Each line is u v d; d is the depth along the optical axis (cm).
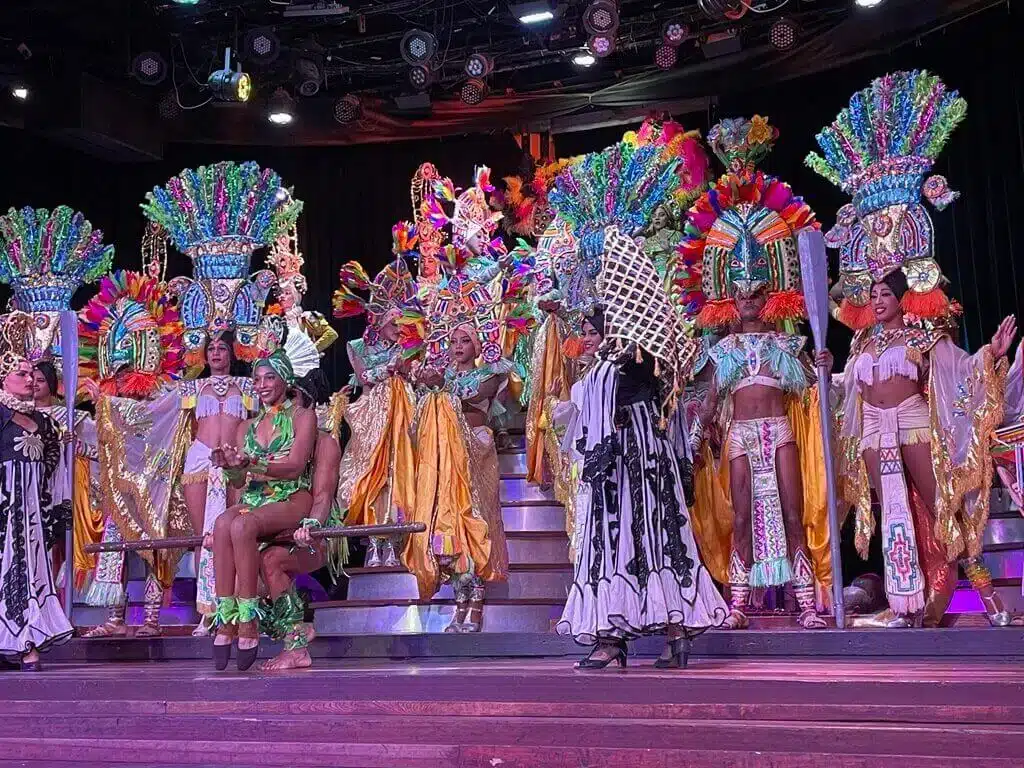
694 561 448
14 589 561
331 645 588
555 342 667
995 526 659
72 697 462
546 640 551
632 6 1016
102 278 758
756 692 367
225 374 682
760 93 1076
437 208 752
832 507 538
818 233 561
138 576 810
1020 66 917
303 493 528
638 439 449
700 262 625
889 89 583
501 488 739
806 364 618
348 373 1215
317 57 1047
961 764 310
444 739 374
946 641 472
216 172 693
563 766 346
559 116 1127
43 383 663
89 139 1073
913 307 565
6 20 985
